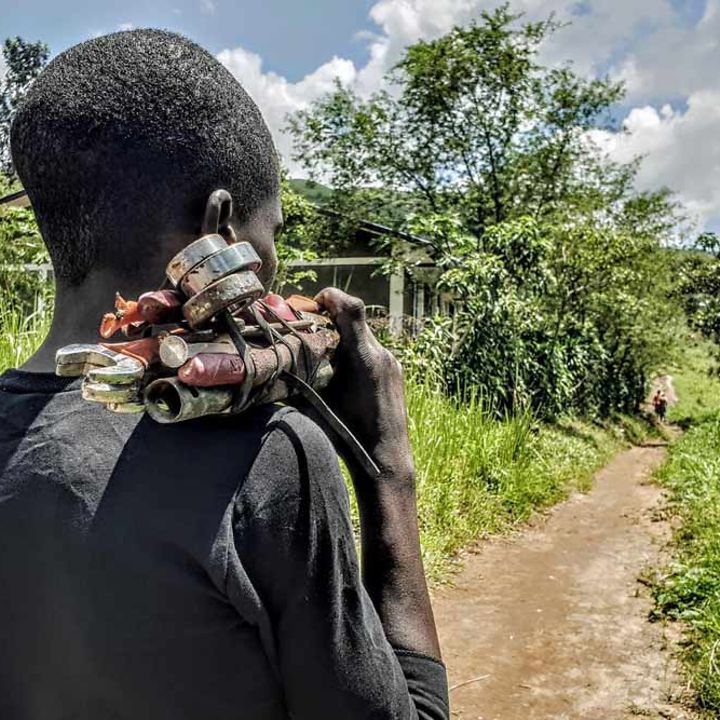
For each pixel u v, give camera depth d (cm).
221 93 89
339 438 97
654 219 2017
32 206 92
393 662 86
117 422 83
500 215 1812
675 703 368
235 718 79
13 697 85
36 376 89
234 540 77
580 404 1714
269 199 95
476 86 1755
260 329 84
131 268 87
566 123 1789
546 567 585
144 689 78
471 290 1059
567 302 1576
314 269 1752
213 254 78
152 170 85
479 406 828
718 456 1146
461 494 678
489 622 466
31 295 529
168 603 77
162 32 92
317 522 80
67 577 79
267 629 78
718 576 507
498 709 361
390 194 1869
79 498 80
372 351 98
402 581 94
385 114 1812
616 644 436
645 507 852
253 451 80
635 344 2136
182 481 78
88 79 87
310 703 80
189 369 74
